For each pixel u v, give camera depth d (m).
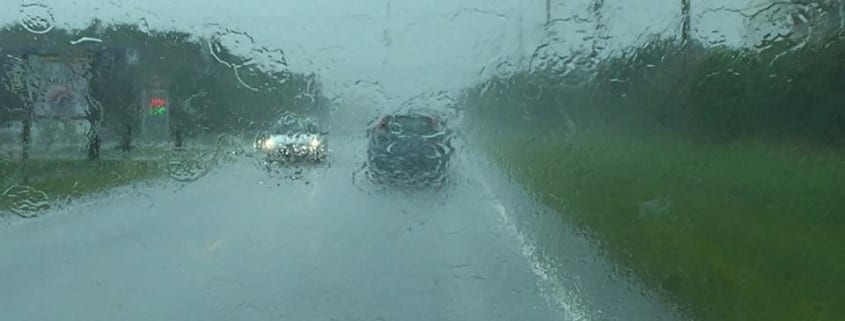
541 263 11.24
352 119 15.74
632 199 16.09
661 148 17.23
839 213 13.88
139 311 8.73
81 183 17.80
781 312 9.20
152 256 11.67
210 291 9.62
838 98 16.30
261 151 17.06
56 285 9.95
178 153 18.48
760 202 14.87
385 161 15.30
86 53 18.45
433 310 8.89
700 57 16.73
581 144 16.64
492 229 13.41
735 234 13.09
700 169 16.88
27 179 17.98
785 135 16.70
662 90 16.78
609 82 16.50
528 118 15.84
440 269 10.74
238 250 12.00
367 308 8.92
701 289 10.12
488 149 15.50
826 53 16.28
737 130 16.83
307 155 16.33
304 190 16.11
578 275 10.64
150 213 15.17
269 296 9.41
